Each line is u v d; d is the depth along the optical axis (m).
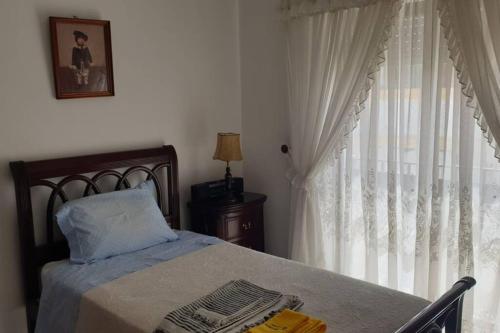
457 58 2.59
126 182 3.12
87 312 2.15
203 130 3.68
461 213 2.70
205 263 2.56
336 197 3.27
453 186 2.75
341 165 3.23
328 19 3.16
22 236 2.62
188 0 3.46
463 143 2.65
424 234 2.86
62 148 2.87
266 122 3.79
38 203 2.78
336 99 3.11
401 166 2.93
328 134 3.20
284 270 2.45
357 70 3.00
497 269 2.65
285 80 3.59
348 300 2.08
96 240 2.61
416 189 2.92
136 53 3.18
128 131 3.19
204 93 3.65
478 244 2.73
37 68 2.72
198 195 3.49
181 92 3.49
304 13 3.24
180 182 3.56
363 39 2.95
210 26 3.63
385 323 1.87
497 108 2.51
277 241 3.86
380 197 3.08
